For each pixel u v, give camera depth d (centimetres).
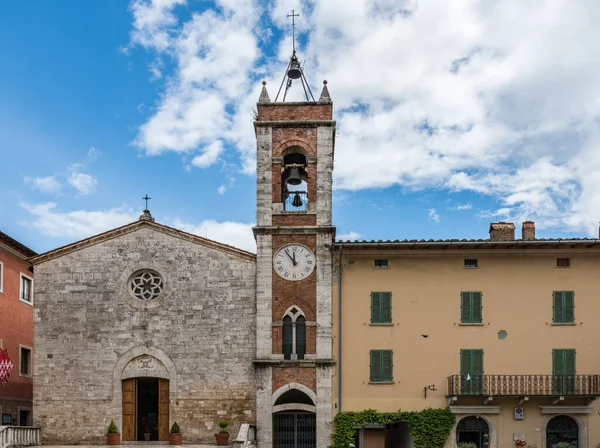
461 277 3759
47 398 3697
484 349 3691
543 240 3647
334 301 3734
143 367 3719
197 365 3703
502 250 3750
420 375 3662
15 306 4425
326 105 3938
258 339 3681
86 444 3650
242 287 3769
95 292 3791
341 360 3672
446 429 3581
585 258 3772
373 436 4169
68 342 3744
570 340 3694
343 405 3628
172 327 3744
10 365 3919
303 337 3709
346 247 3731
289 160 4034
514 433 3591
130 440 3669
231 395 3669
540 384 3625
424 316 3722
